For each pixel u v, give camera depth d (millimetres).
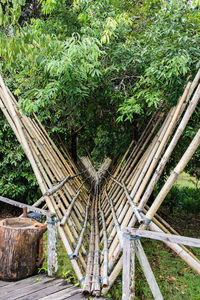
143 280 2277
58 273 2270
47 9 2783
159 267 2629
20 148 3924
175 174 1606
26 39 1830
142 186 2377
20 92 3307
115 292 2012
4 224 2275
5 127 3873
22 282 2078
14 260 2088
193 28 2441
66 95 2904
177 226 4195
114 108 3533
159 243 3326
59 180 3293
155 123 3217
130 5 3201
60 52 2197
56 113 3996
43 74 2766
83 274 2137
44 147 3338
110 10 2828
